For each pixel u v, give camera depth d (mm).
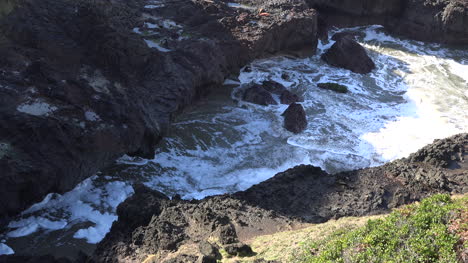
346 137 28922
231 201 20688
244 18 37625
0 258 16422
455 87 37188
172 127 27812
